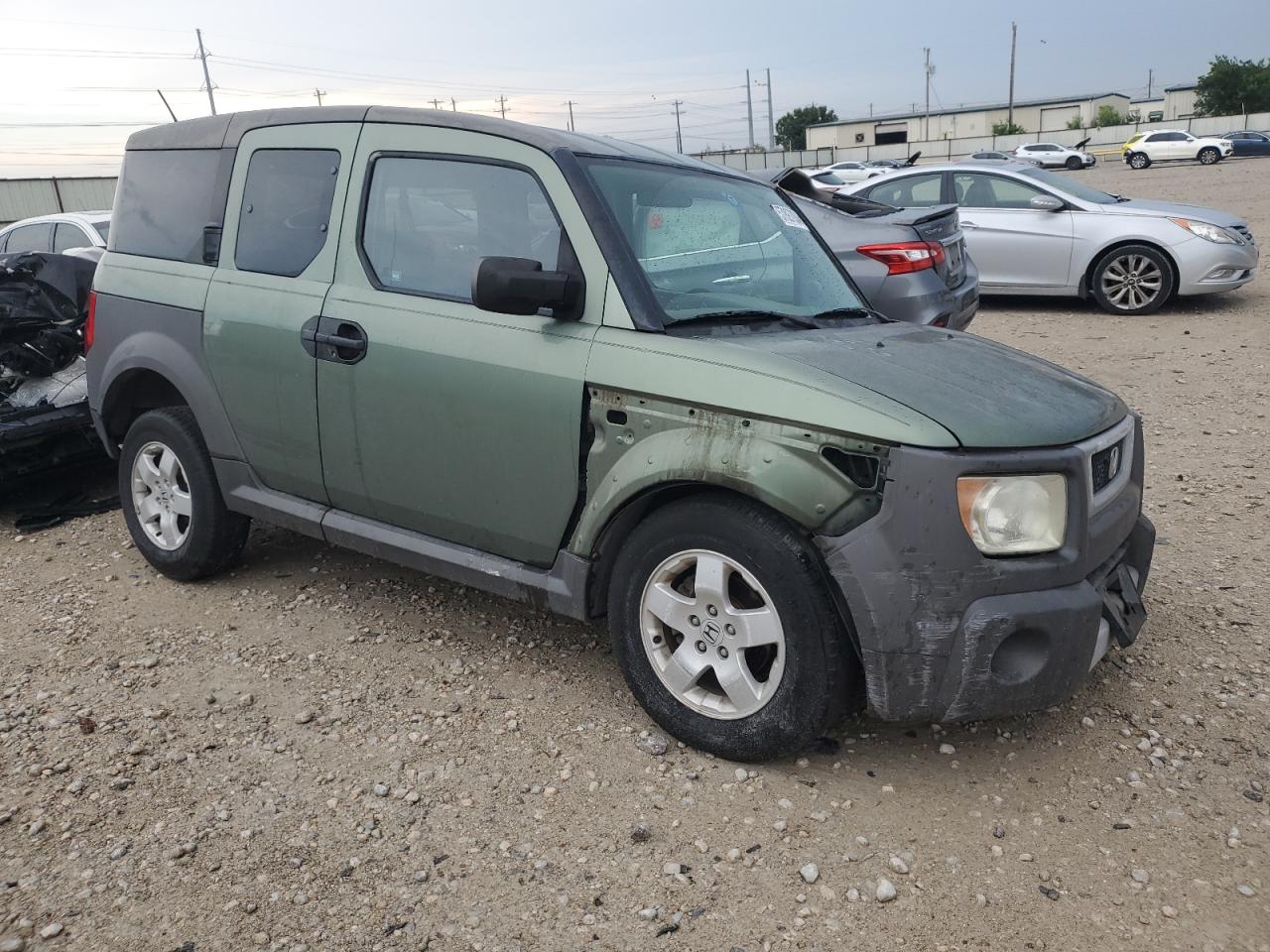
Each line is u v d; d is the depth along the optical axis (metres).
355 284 3.78
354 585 4.62
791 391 2.85
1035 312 11.46
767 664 3.10
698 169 3.95
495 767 3.17
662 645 3.26
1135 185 30.77
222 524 4.44
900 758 3.21
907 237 7.37
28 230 10.57
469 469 3.48
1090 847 2.79
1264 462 6.14
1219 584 4.50
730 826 2.87
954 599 2.73
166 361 4.32
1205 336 9.74
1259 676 3.71
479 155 3.56
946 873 2.69
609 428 3.15
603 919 2.52
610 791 3.03
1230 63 79.12
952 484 2.70
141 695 3.63
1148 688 3.64
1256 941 2.45
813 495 2.79
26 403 5.75
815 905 2.57
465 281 3.54
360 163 3.84
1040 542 2.81
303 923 2.51
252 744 3.31
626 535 3.32
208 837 2.84
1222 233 10.58
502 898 2.60
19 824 2.89
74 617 4.32
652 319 3.17
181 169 4.49
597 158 3.51
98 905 2.57
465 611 4.34
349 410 3.75
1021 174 11.41
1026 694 2.82
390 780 3.10
